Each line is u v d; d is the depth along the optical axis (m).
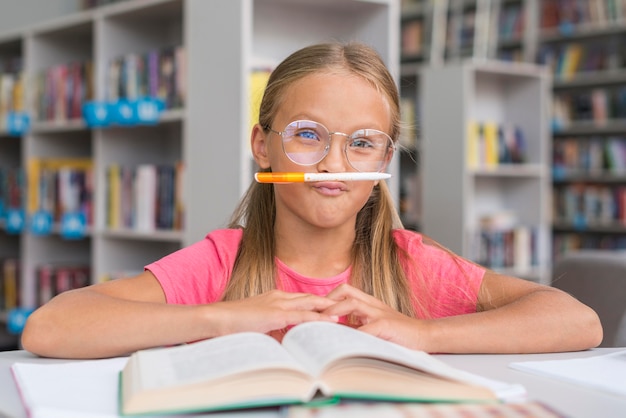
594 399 0.85
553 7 5.87
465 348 1.09
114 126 3.36
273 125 1.26
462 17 6.34
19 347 4.03
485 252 4.14
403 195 4.46
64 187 3.52
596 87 5.78
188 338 1.03
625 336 2.32
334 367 0.79
